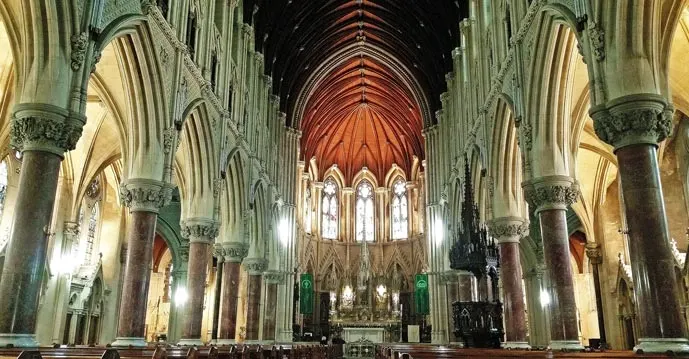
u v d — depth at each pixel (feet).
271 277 121.39
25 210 38.24
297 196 161.17
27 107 39.06
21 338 36.45
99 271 98.22
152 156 56.03
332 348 107.04
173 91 59.00
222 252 86.74
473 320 62.03
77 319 92.48
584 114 64.95
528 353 33.19
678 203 82.12
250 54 101.24
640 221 35.78
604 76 39.52
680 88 67.51
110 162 90.22
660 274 34.58
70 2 40.86
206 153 71.46
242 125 91.56
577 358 25.40
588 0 41.45
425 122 142.10
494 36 75.46
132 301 52.80
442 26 119.14
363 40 148.77
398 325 161.79
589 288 119.96
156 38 54.75
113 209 105.19
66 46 40.73
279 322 129.49
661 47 42.39
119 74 60.08
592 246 96.63
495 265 67.15
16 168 81.15
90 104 78.54
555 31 51.49
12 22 45.06
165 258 136.56
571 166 64.34
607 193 96.73
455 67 111.04
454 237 105.50
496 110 71.41
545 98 55.01
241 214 88.28
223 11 81.92
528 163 56.39
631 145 37.22
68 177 87.30
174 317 112.37
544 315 103.86
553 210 53.57
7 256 37.65
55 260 84.23
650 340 33.91
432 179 136.26
